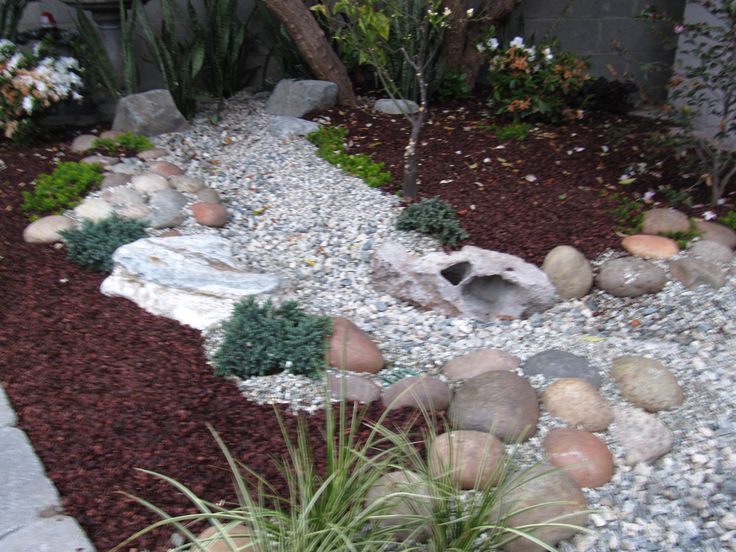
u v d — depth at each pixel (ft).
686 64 23.03
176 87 23.15
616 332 13.78
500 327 14.14
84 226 15.40
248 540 8.05
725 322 13.41
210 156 20.84
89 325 12.94
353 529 7.59
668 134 18.08
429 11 15.92
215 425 10.48
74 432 10.11
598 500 9.36
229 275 13.88
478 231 16.37
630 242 15.72
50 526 8.39
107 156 19.95
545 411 11.00
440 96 25.46
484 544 8.04
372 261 15.17
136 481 9.24
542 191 18.06
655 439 10.30
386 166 19.83
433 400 11.05
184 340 12.66
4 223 16.51
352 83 26.66
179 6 26.07
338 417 10.75
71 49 24.80
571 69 23.34
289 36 25.44
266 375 11.91
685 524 8.93
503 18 26.13
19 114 20.58
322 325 12.52
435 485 8.26
